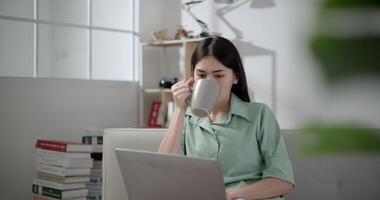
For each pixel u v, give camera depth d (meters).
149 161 1.00
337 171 1.57
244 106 1.46
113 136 1.70
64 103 3.19
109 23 3.63
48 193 2.22
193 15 3.78
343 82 0.19
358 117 0.19
